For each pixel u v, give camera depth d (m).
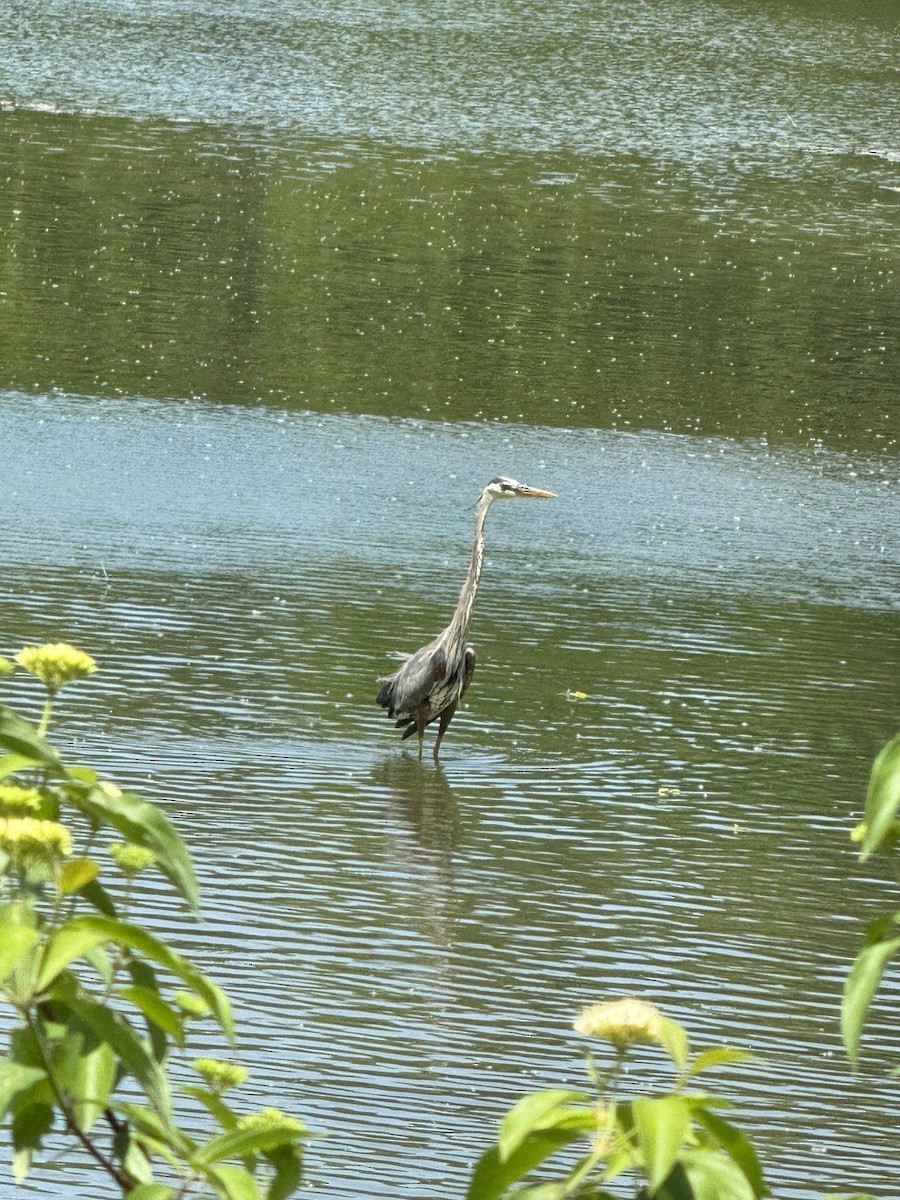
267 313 28.95
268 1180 3.00
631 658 16.28
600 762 13.69
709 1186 2.47
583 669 15.88
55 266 29.94
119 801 2.64
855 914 11.30
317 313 29.30
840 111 54.97
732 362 29.34
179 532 18.53
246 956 9.77
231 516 19.41
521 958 10.17
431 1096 8.41
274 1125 2.62
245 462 21.61
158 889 10.55
